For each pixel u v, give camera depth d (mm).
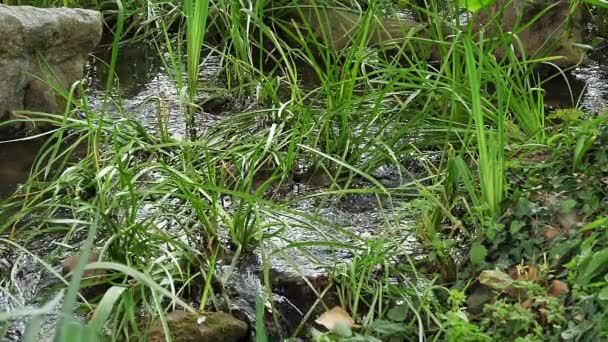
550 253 3316
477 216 3646
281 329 3312
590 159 3734
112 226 3559
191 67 4938
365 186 4203
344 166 4070
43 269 3535
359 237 3561
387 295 3359
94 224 2297
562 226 3455
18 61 4539
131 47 5973
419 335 3121
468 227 3729
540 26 5508
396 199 4090
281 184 4180
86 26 4762
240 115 4570
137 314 3250
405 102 4410
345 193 4035
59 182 3836
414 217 3885
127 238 3494
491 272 3209
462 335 3006
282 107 4422
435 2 5035
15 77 4551
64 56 4766
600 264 3055
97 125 4363
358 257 3529
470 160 4312
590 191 3549
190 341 3127
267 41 5996
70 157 4426
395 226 3836
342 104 4508
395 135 4375
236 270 3541
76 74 4859
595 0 3996
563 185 3639
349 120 4570
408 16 6059
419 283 3441
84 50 4855
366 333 3164
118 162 3633
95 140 3959
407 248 3672
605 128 3795
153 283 2807
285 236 3744
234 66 5320
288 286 3457
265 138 4316
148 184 4031
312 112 4527
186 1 4887
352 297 3365
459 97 4188
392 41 5113
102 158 4211
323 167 4215
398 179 4242
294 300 3426
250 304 3381
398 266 3541
